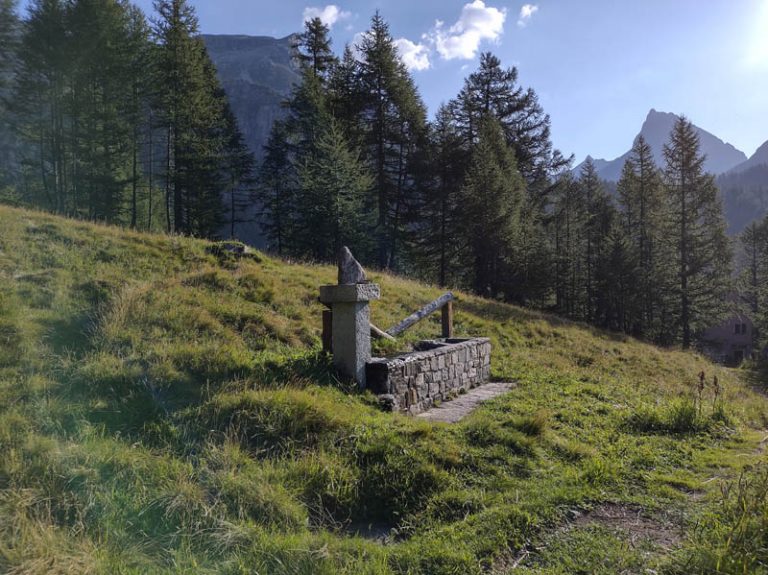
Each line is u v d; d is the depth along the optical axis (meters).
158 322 7.08
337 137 24.55
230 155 36.75
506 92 34.72
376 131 30.41
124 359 5.71
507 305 18.00
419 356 7.15
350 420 5.01
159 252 10.62
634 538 3.48
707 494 4.20
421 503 4.03
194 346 6.28
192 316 7.47
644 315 36.56
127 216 33.53
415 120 31.11
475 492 4.16
